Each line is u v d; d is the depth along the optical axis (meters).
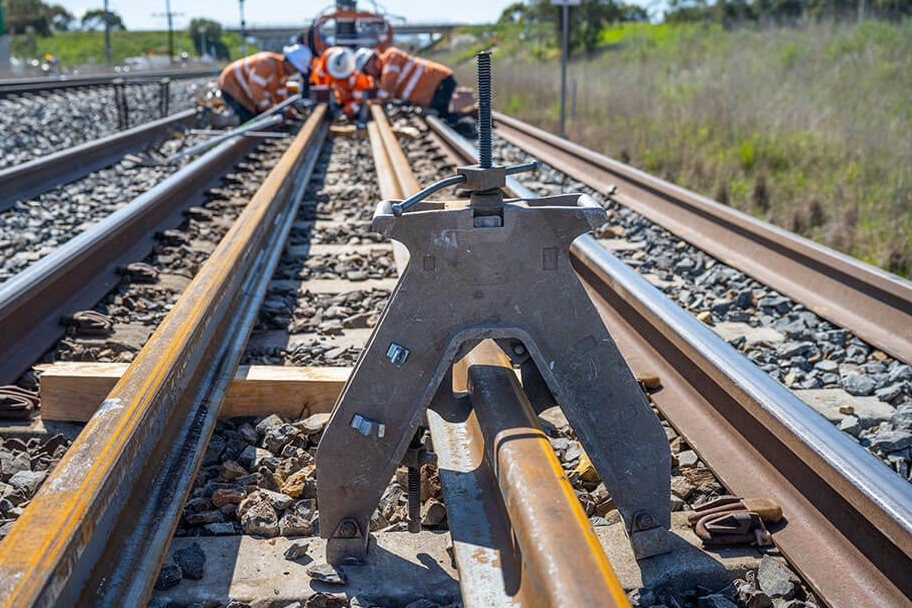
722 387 3.57
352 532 2.68
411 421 2.58
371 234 7.42
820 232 7.80
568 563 1.89
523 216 2.48
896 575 2.51
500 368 2.93
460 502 2.65
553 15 36.88
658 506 2.73
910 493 2.62
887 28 18.42
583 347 2.57
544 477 2.20
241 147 12.99
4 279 6.19
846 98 13.00
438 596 2.61
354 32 18.98
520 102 21.56
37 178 9.59
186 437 3.19
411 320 2.52
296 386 3.84
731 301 5.77
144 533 2.58
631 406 2.63
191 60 103.12
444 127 14.16
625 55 27.95
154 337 3.48
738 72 17.16
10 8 123.12
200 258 6.74
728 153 11.05
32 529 2.11
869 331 5.05
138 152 12.96
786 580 2.67
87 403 3.68
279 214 7.44
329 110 17.47
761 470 3.26
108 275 5.89
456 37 64.69
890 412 4.10
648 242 7.49
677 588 2.71
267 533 2.95
